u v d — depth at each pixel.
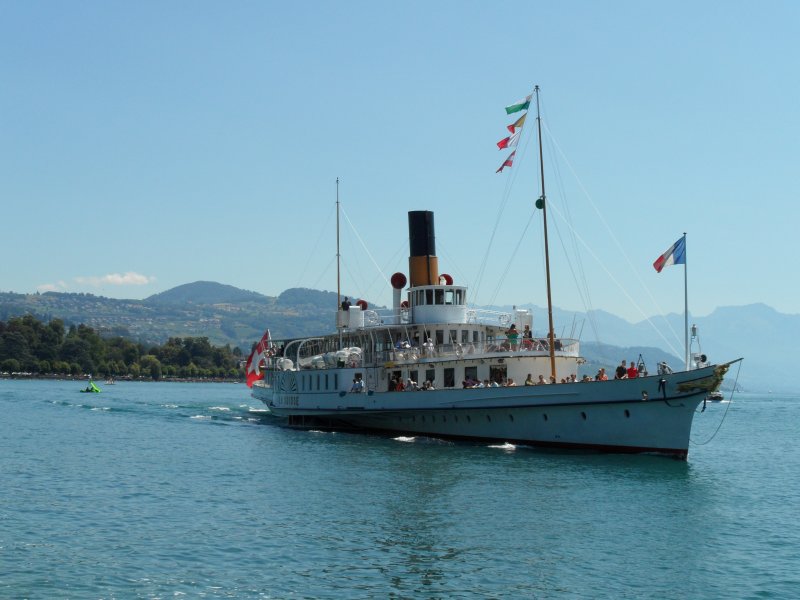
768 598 27.38
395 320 73.69
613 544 33.59
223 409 127.19
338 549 32.41
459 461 54.72
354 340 80.31
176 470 52.25
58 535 34.38
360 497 42.50
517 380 64.12
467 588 28.05
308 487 45.50
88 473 51.22
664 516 38.94
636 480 47.81
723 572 30.09
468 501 41.47
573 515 38.66
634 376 58.00
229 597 26.94
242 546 32.78
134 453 61.78
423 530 35.44
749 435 91.06
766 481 51.09
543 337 68.19
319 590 27.69
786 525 37.62
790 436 89.38
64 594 27.09
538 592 27.73
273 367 92.19
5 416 103.56
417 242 73.06
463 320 71.19
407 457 56.88
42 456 60.00
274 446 65.12
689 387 51.44
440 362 66.62
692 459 62.81
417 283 73.00
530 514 38.69
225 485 46.41
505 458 55.78
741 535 35.56
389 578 28.95
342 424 78.88
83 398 164.50
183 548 32.47
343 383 72.19
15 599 26.58
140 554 31.59
